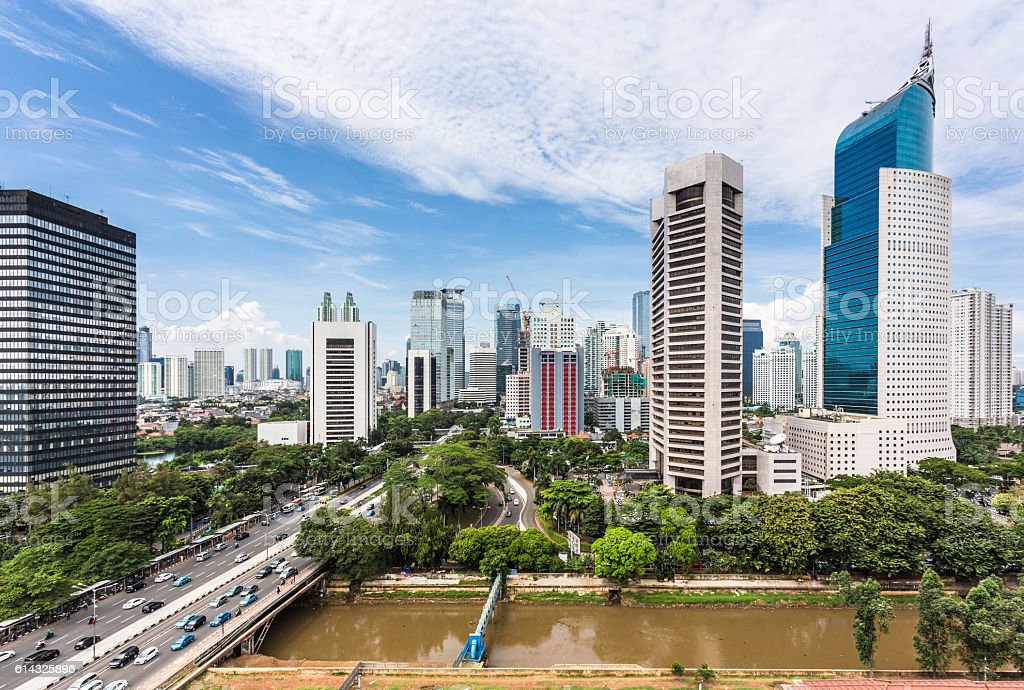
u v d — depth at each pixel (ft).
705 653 358.84
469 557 450.30
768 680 302.04
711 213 625.82
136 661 301.63
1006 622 285.84
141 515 473.26
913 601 418.31
